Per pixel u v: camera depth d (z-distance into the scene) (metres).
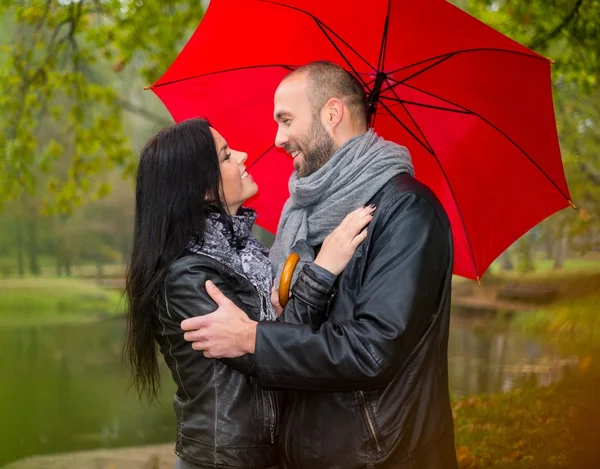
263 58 2.57
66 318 25.00
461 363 12.21
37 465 7.04
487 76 2.33
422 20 2.21
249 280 2.10
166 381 12.34
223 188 2.15
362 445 1.91
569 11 7.84
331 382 1.81
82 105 8.50
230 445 2.00
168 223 2.03
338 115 2.14
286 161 2.79
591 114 13.98
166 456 7.14
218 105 2.72
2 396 12.48
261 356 1.83
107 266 36.75
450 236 2.01
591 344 12.29
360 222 1.95
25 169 8.27
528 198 2.51
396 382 1.93
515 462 6.09
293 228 2.19
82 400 12.00
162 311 2.04
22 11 8.24
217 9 2.43
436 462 1.99
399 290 1.82
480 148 2.50
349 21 2.35
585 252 16.52
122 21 8.23
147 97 24.05
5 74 8.23
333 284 1.99
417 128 2.58
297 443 1.98
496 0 8.41
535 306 19.08
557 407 7.15
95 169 8.68
